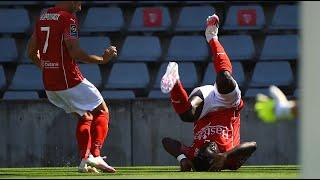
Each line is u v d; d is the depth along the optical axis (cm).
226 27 4488
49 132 3462
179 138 3472
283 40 4422
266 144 3469
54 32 2389
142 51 4362
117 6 4581
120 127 3456
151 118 3466
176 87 2208
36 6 4547
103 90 4169
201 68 4344
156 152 3466
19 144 3469
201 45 4378
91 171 2473
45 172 2656
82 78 2438
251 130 3466
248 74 4350
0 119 3466
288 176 2059
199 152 2314
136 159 3466
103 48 4347
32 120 3466
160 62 4338
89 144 2444
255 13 4509
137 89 4194
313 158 1154
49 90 2445
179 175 2091
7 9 4491
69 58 2403
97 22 4472
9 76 4309
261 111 1193
